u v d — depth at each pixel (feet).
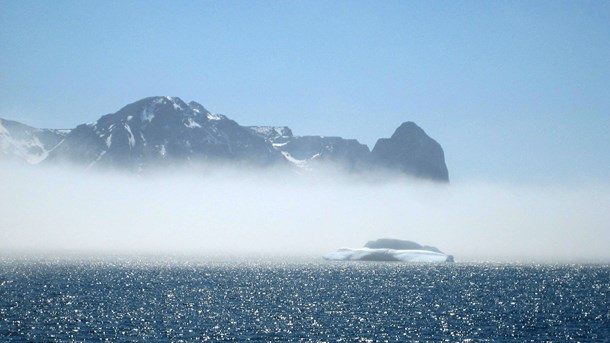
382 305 544.62
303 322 441.68
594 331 412.36
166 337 381.19
